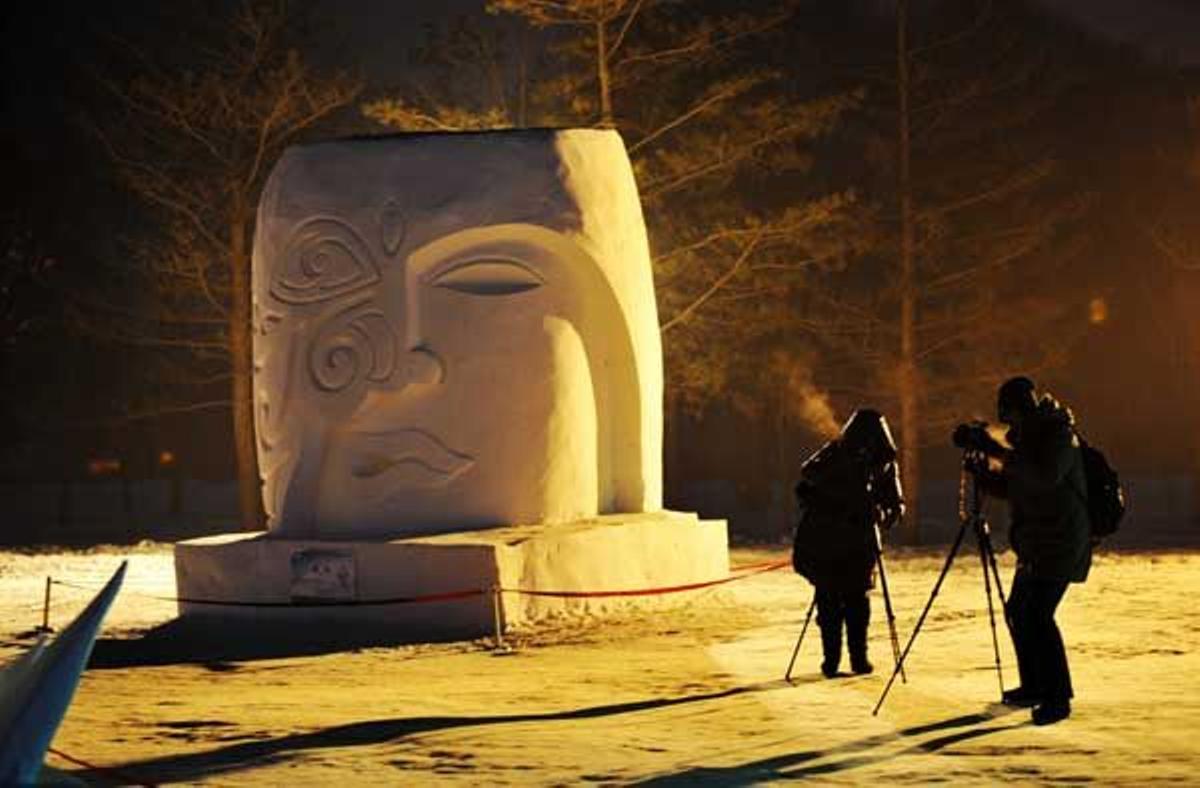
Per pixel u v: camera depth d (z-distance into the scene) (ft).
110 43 133.80
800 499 46.44
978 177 129.80
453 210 64.49
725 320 126.11
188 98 124.36
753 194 146.30
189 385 168.04
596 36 118.42
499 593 57.26
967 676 45.91
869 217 125.18
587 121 120.47
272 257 66.74
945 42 122.72
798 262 129.18
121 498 198.08
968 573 85.46
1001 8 125.49
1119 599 68.39
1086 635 55.01
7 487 210.38
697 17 133.39
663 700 42.70
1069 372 167.53
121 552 114.52
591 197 67.00
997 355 129.80
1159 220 139.64
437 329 64.39
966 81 124.36
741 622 61.72
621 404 69.31
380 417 64.85
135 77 131.44
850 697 42.27
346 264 65.16
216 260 130.21
